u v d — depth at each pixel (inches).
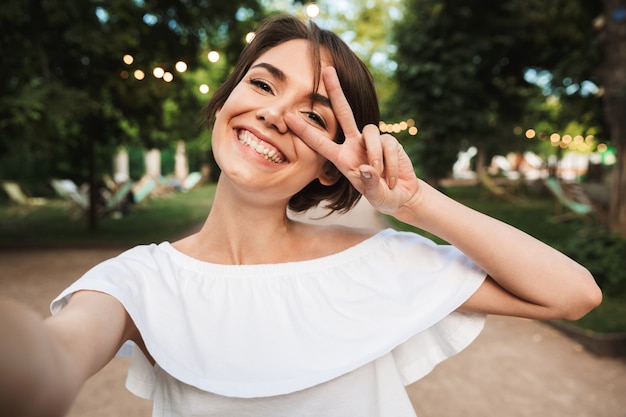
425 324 35.2
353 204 44.9
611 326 181.2
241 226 39.3
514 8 519.2
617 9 295.6
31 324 17.6
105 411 124.3
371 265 39.4
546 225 469.7
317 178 43.5
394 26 586.6
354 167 34.3
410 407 37.7
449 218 33.8
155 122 431.8
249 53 40.1
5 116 342.6
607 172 1045.2
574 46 519.2
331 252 40.8
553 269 33.7
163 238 398.9
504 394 135.7
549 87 493.4
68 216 565.6
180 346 33.8
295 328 35.7
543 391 137.8
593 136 540.4
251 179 34.8
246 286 37.5
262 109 34.1
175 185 1029.8
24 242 372.5
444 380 144.5
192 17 362.3
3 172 804.6
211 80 523.8
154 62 365.1
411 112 564.7
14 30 322.7
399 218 35.2
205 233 41.1
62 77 355.3
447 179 1238.3
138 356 38.8
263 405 34.4
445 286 36.7
